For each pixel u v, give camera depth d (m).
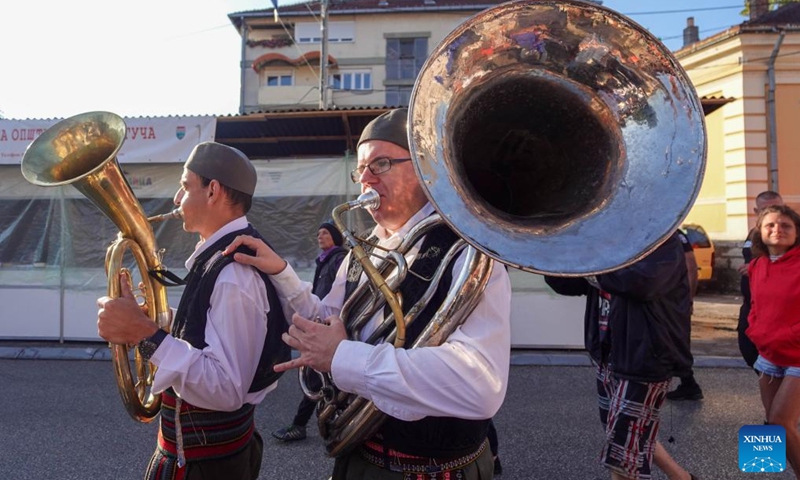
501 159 1.40
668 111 1.29
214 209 1.63
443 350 1.17
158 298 1.70
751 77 12.11
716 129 12.70
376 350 1.20
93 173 1.52
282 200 6.50
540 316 6.20
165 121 6.45
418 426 1.29
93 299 6.49
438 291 1.28
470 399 1.17
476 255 1.22
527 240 1.15
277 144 8.71
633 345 2.21
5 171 6.53
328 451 1.41
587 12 1.30
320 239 3.80
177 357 1.35
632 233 1.20
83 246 6.52
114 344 1.46
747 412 4.16
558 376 5.25
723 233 12.48
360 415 1.30
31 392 4.68
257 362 1.52
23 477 3.08
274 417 4.11
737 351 6.30
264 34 28.25
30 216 6.53
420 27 27.44
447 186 1.16
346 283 1.63
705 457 3.33
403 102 27.36
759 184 12.07
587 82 1.35
